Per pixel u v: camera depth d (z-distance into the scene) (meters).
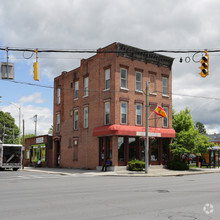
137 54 33.22
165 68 35.88
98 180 21.11
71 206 9.87
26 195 12.72
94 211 9.00
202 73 15.17
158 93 34.66
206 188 15.38
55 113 43.00
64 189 15.02
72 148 37.91
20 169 40.16
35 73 15.15
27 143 51.47
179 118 36.69
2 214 8.62
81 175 26.73
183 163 33.16
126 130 30.69
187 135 33.38
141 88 33.38
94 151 33.53
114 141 30.55
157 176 26.38
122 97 31.53
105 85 32.84
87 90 36.00
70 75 39.88
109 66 32.31
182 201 10.92
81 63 37.50
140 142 32.47
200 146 33.31
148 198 11.66
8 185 17.55
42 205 10.09
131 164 30.39
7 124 94.44
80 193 13.27
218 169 34.66
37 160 46.88
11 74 14.66
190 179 21.98
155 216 8.29
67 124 39.59
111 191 13.99
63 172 30.08
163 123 34.91
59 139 41.00
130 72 32.50
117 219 7.92
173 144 33.66
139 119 32.94
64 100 40.91
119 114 31.23
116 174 26.84
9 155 37.78
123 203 10.45
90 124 34.72
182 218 8.05
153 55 34.31
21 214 8.60
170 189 14.86
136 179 22.12
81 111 36.69
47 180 21.30
